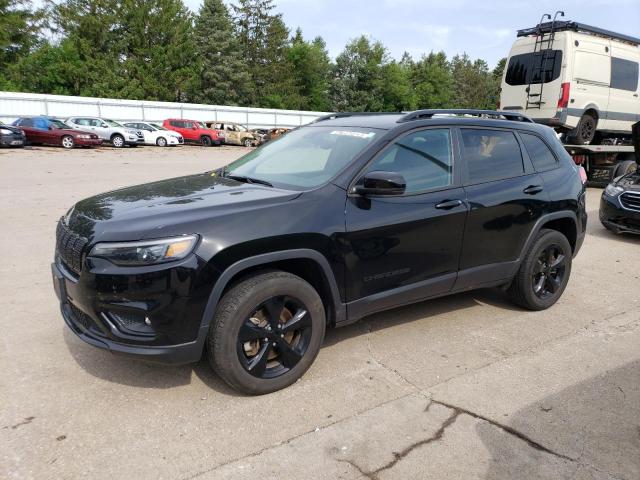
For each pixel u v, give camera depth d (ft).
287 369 10.98
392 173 11.09
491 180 14.16
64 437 9.16
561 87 37.91
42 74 164.76
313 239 10.76
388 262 12.07
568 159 16.81
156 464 8.56
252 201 10.68
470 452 9.10
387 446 9.20
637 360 12.83
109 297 9.44
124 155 74.74
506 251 14.56
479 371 12.02
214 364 10.21
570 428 9.89
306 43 231.30
